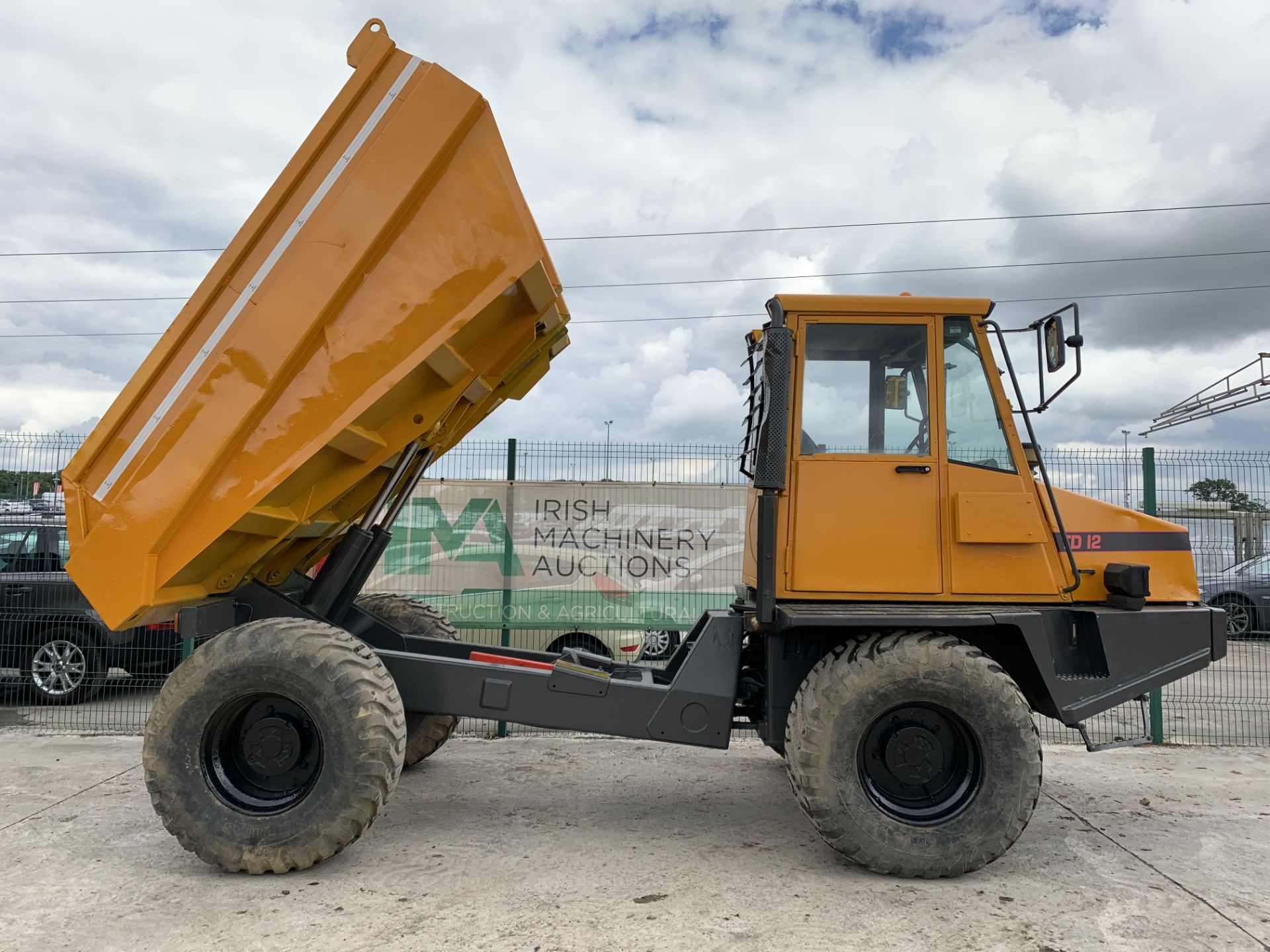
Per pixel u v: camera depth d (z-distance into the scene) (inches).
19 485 291.0
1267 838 172.7
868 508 162.4
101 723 273.7
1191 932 128.7
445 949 120.9
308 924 128.9
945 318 167.0
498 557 275.4
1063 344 157.2
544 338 188.9
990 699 145.2
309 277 150.7
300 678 145.8
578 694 166.4
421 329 152.8
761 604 154.7
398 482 193.6
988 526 160.1
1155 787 210.4
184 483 149.6
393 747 147.5
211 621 162.4
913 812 150.3
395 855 159.0
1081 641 161.6
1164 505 259.9
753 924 129.6
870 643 150.7
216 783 150.2
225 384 150.6
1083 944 124.3
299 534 178.9
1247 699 309.7
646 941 123.8
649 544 277.3
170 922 129.8
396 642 194.7
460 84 150.7
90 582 148.9
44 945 121.9
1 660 295.0
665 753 241.9
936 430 163.6
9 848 161.6
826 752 146.2
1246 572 322.0
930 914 134.1
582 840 168.6
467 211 153.1
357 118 152.1
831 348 167.3
